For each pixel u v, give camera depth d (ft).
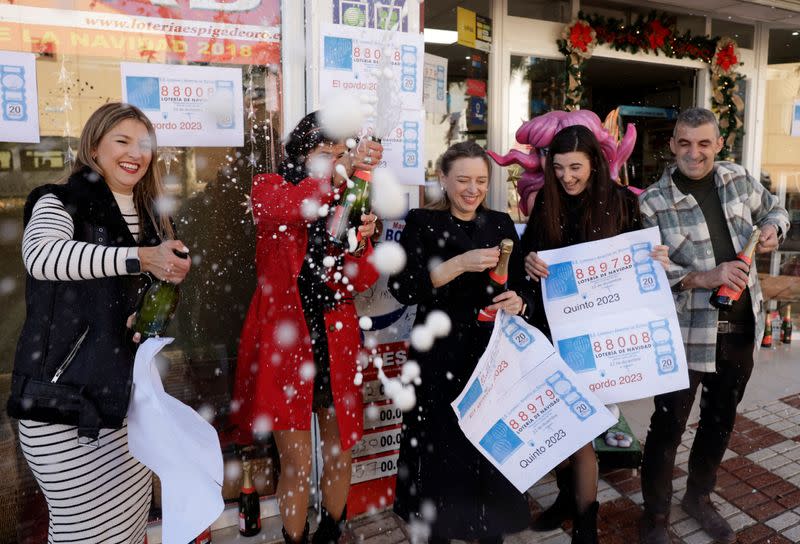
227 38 7.63
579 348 6.56
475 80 13.16
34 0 6.68
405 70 8.41
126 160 5.11
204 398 8.28
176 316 8.06
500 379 6.12
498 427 6.08
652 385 6.51
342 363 6.64
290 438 6.66
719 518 7.97
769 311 16.44
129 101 7.23
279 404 6.34
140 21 7.16
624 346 6.53
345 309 6.77
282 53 7.90
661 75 19.10
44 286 4.81
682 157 7.32
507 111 13.69
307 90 8.02
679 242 7.34
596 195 6.63
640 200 7.65
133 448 4.98
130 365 5.06
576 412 6.13
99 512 5.15
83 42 6.94
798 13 14.97
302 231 6.47
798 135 17.80
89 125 5.07
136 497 5.58
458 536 6.12
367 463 8.45
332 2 7.86
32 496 7.32
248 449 8.36
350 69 8.07
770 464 9.87
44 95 6.88
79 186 4.95
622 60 15.43
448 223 6.37
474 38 12.74
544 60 14.15
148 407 4.87
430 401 6.19
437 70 11.69
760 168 17.62
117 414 4.86
